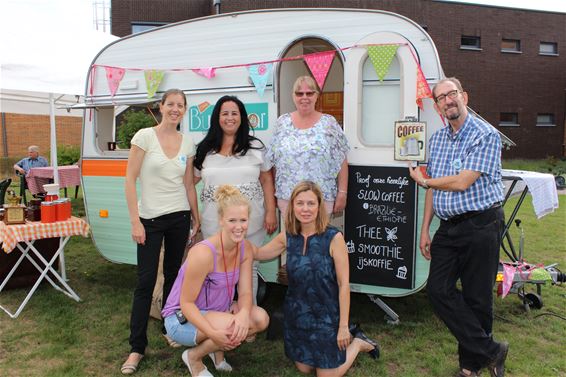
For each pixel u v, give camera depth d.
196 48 4.10
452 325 2.80
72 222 4.08
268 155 3.29
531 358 3.19
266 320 2.89
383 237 3.48
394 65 3.40
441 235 2.85
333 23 3.57
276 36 3.77
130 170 3.03
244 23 3.88
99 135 4.68
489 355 2.79
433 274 2.85
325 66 3.49
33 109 8.38
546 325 3.73
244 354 3.30
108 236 4.63
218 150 3.21
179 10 14.59
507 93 17.34
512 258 4.25
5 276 4.50
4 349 3.36
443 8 16.00
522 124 17.75
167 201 3.12
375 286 3.55
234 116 3.12
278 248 2.96
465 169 2.62
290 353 2.88
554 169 15.31
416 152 3.24
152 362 3.17
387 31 3.38
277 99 3.79
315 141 3.13
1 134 15.00
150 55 4.31
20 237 3.79
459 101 2.66
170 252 3.28
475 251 2.70
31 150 9.42
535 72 17.62
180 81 4.20
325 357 2.77
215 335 2.62
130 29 14.47
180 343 2.83
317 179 3.14
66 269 5.28
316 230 2.77
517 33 17.17
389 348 3.35
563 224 7.54
